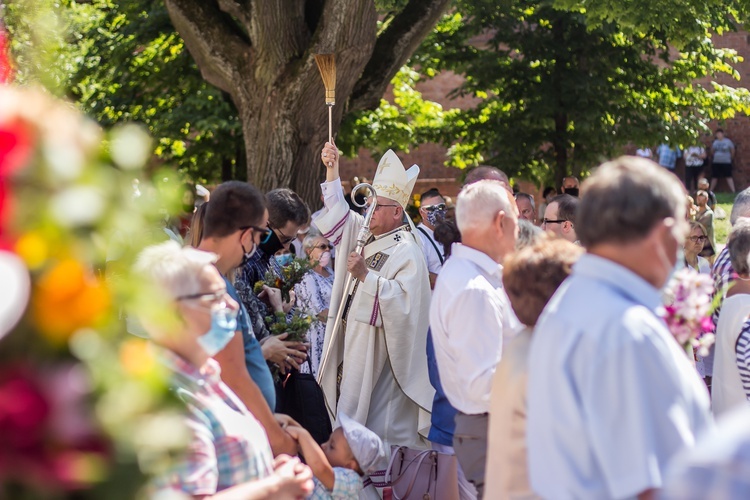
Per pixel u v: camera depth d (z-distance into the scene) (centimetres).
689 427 301
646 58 2145
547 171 2025
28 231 201
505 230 505
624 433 297
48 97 228
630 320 304
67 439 196
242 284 611
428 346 591
